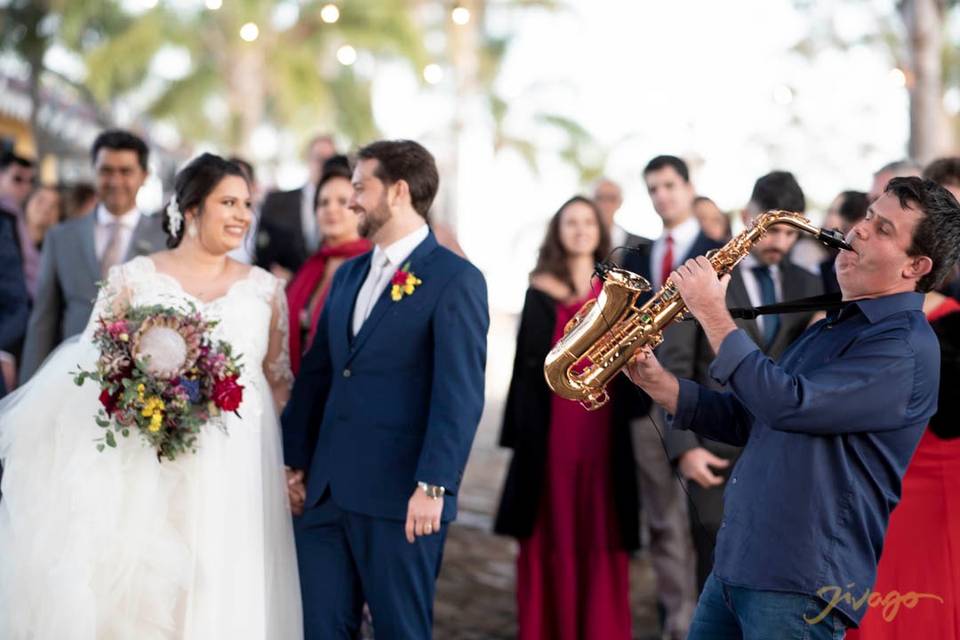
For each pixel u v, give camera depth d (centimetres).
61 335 484
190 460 351
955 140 1734
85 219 477
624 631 462
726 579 279
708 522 430
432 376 359
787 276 439
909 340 269
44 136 1911
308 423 382
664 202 496
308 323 456
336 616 363
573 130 2614
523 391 467
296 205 596
